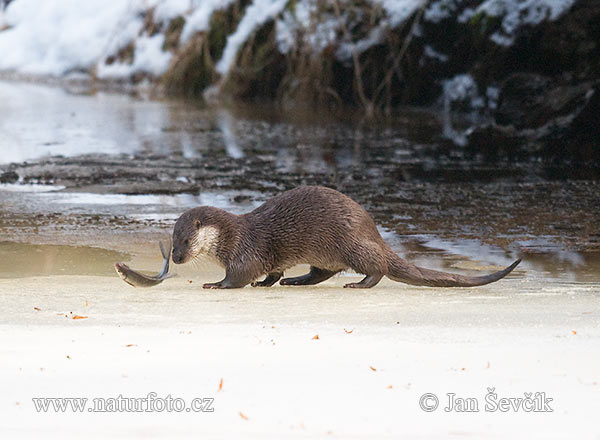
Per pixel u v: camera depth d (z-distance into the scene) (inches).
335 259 807.7
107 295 716.7
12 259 951.6
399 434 361.4
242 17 3432.6
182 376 441.4
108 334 542.6
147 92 3565.5
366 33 3097.9
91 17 4133.9
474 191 1512.1
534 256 1011.3
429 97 3078.2
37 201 1341.0
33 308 642.8
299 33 3213.6
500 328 557.0
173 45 3627.0
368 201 1407.5
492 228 1192.2
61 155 1879.9
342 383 429.1
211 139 2204.7
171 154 1929.1
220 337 533.3
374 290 776.3
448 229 1184.2
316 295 733.3
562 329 553.0
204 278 876.6
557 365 459.2
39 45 4178.2
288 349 499.5
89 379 435.8
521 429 368.2
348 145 2133.4
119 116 2709.2
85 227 1150.3
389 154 1991.9
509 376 439.5
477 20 2859.3
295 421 375.9
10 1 4362.7
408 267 811.4
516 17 2719.0
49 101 3127.5
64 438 354.3
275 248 799.1
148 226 1167.0
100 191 1450.5
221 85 3383.4
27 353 488.1
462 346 502.9
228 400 402.9
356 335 538.0
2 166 1705.2
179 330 557.0
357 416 382.6
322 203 808.9
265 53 3302.2
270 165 1796.3
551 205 1380.4
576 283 842.8
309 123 2600.9
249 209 1312.7
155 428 366.6
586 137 2043.6
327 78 3127.5
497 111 2170.3
